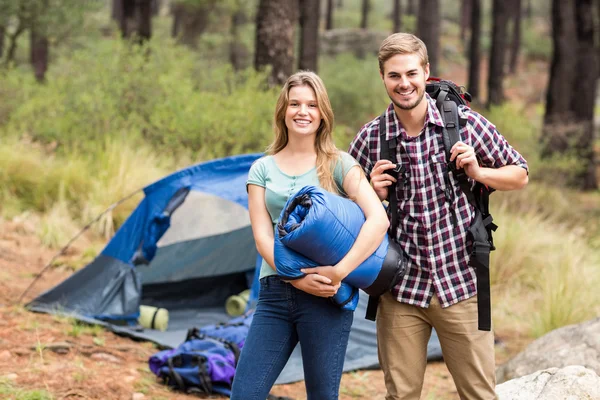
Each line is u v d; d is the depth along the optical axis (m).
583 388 3.47
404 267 2.88
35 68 17.64
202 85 11.20
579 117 16.58
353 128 19.05
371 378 5.12
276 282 2.78
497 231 8.10
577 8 16.69
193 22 23.02
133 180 8.62
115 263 5.78
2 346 4.52
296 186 2.82
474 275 2.94
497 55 22.50
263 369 2.76
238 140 9.73
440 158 2.87
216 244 6.51
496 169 2.87
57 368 4.27
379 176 2.91
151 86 10.23
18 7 14.16
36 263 7.14
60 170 8.91
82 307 5.58
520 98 31.86
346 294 2.72
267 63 10.88
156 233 5.77
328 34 29.11
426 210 2.91
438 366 5.50
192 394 4.38
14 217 8.16
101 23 20.17
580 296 6.47
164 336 5.54
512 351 5.89
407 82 2.79
